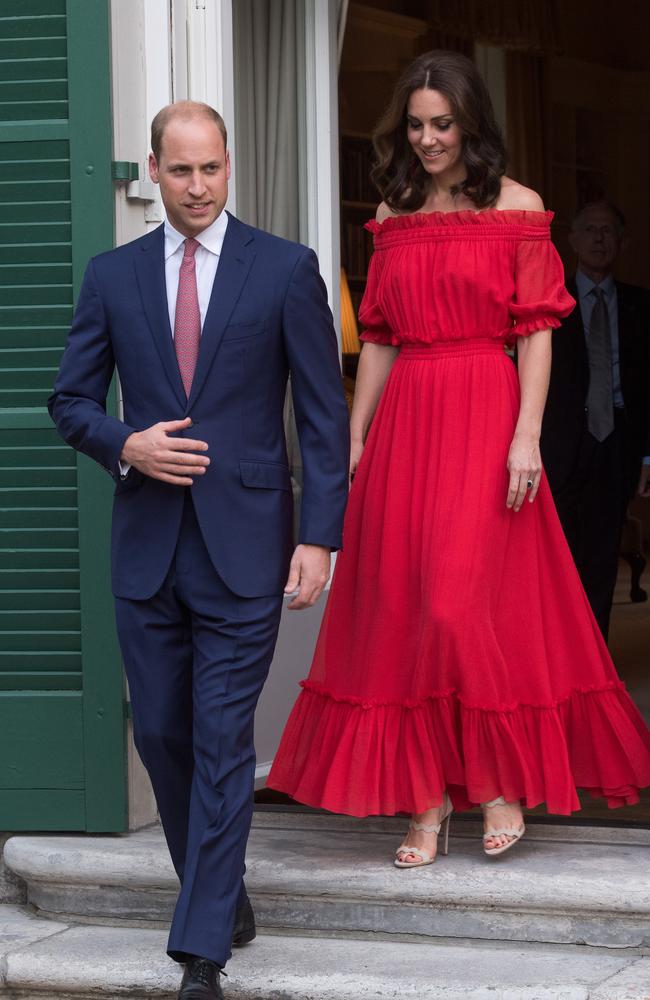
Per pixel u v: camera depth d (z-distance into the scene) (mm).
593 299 20406
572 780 12570
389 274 12969
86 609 14203
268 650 11414
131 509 11453
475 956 12297
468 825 13852
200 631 11414
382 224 13219
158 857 13406
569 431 20203
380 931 12734
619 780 12922
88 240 14219
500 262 12594
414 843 12805
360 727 12641
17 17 14234
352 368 22453
